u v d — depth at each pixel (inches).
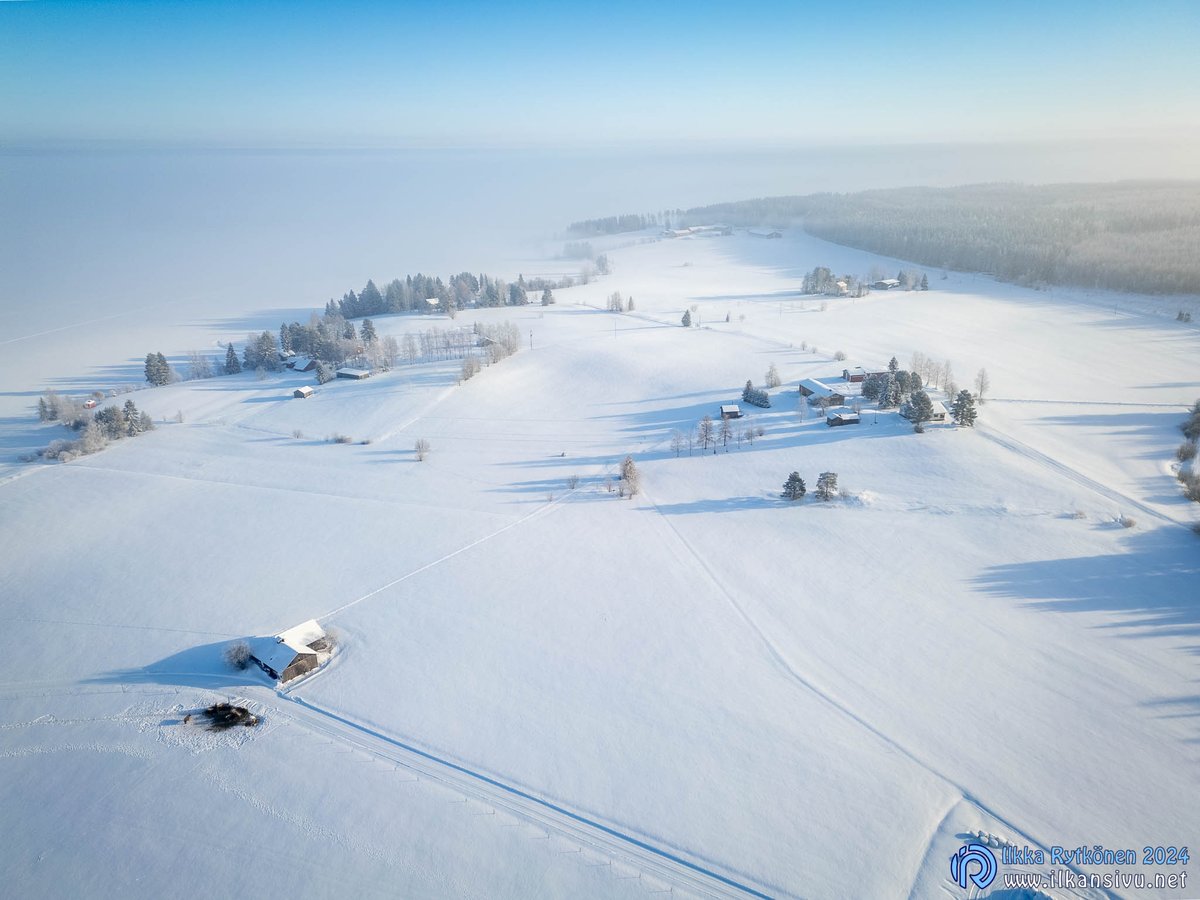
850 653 2635.3
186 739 2330.2
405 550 3442.4
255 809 2069.4
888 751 2198.6
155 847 1967.3
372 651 2728.8
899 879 1806.1
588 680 2551.7
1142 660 2509.8
